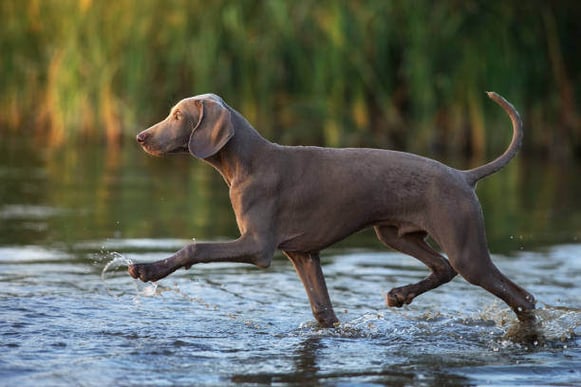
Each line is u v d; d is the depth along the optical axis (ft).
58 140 124.77
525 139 126.00
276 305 52.80
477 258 46.21
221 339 45.50
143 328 47.03
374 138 122.52
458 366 41.47
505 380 39.73
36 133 132.26
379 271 62.49
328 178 46.26
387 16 121.19
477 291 57.47
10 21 129.49
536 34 125.08
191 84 123.75
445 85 121.60
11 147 120.16
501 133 123.44
